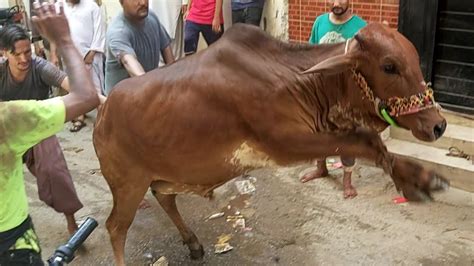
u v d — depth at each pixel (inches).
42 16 81.6
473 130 211.2
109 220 150.2
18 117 79.3
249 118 123.1
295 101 121.2
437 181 110.8
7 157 82.0
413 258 160.2
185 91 128.6
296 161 124.1
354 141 115.6
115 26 176.9
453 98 225.0
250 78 122.8
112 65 181.8
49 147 166.1
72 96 82.0
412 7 223.5
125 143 137.1
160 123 131.3
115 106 136.1
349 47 115.1
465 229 173.3
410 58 110.3
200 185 141.8
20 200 87.7
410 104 110.7
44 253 173.3
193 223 185.3
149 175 141.2
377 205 189.6
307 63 122.6
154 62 186.5
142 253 171.5
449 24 218.2
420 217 181.0
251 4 276.2
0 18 179.8
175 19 303.6
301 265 160.4
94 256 170.2
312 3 260.5
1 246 86.9
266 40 126.1
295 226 180.4
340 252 165.3
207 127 127.6
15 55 154.8
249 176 215.2
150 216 191.8
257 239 174.6
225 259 165.6
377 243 168.6
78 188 214.8
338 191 200.5
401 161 113.1
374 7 236.1
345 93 120.3
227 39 128.3
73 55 83.4
